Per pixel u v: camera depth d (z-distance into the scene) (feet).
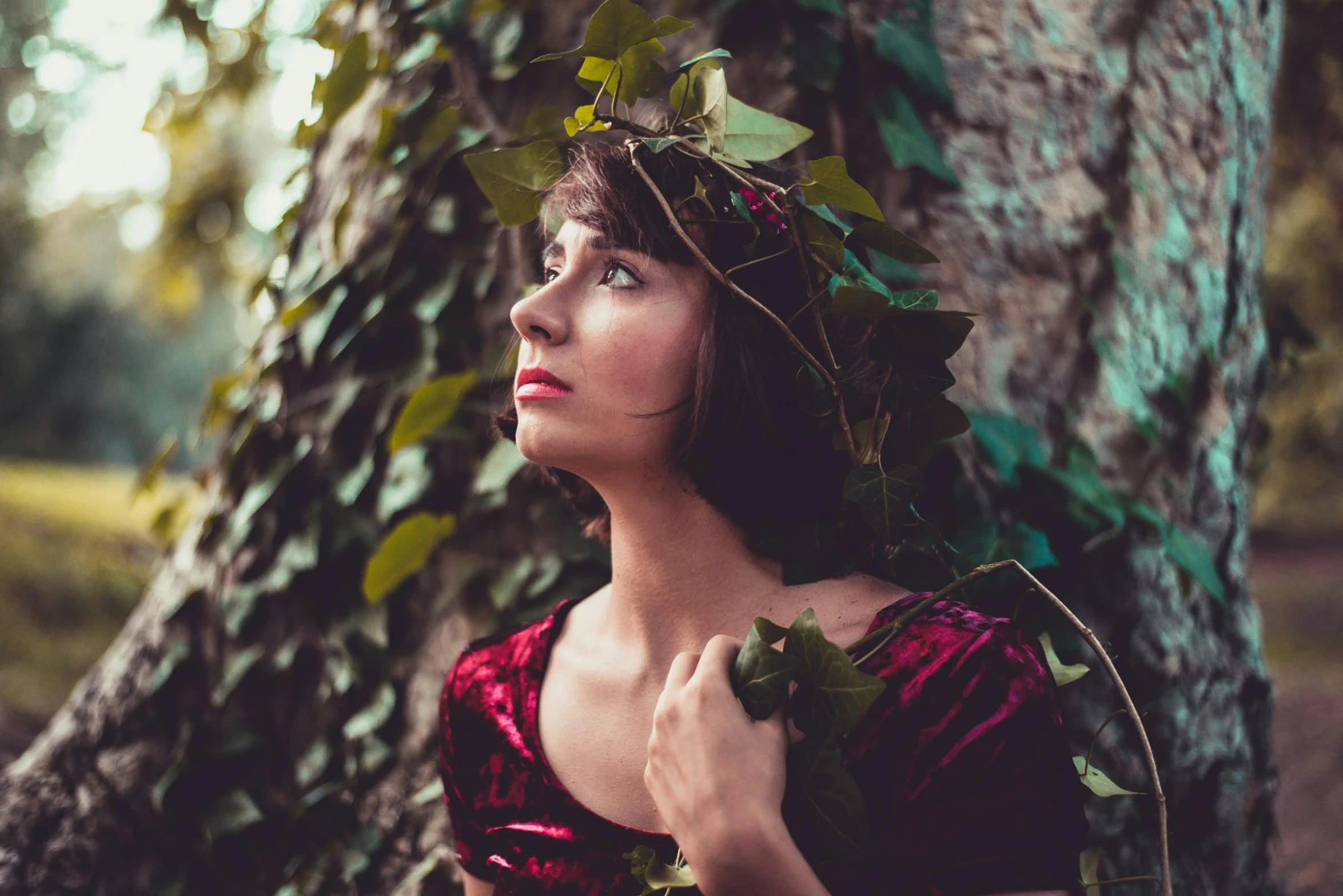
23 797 6.71
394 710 6.05
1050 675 3.29
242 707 6.44
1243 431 6.05
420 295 6.17
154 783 6.48
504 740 3.88
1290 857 12.84
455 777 4.08
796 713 3.17
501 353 5.91
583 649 3.92
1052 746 3.10
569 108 5.73
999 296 5.22
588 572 5.63
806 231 3.55
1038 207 5.30
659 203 3.44
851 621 3.56
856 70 5.19
